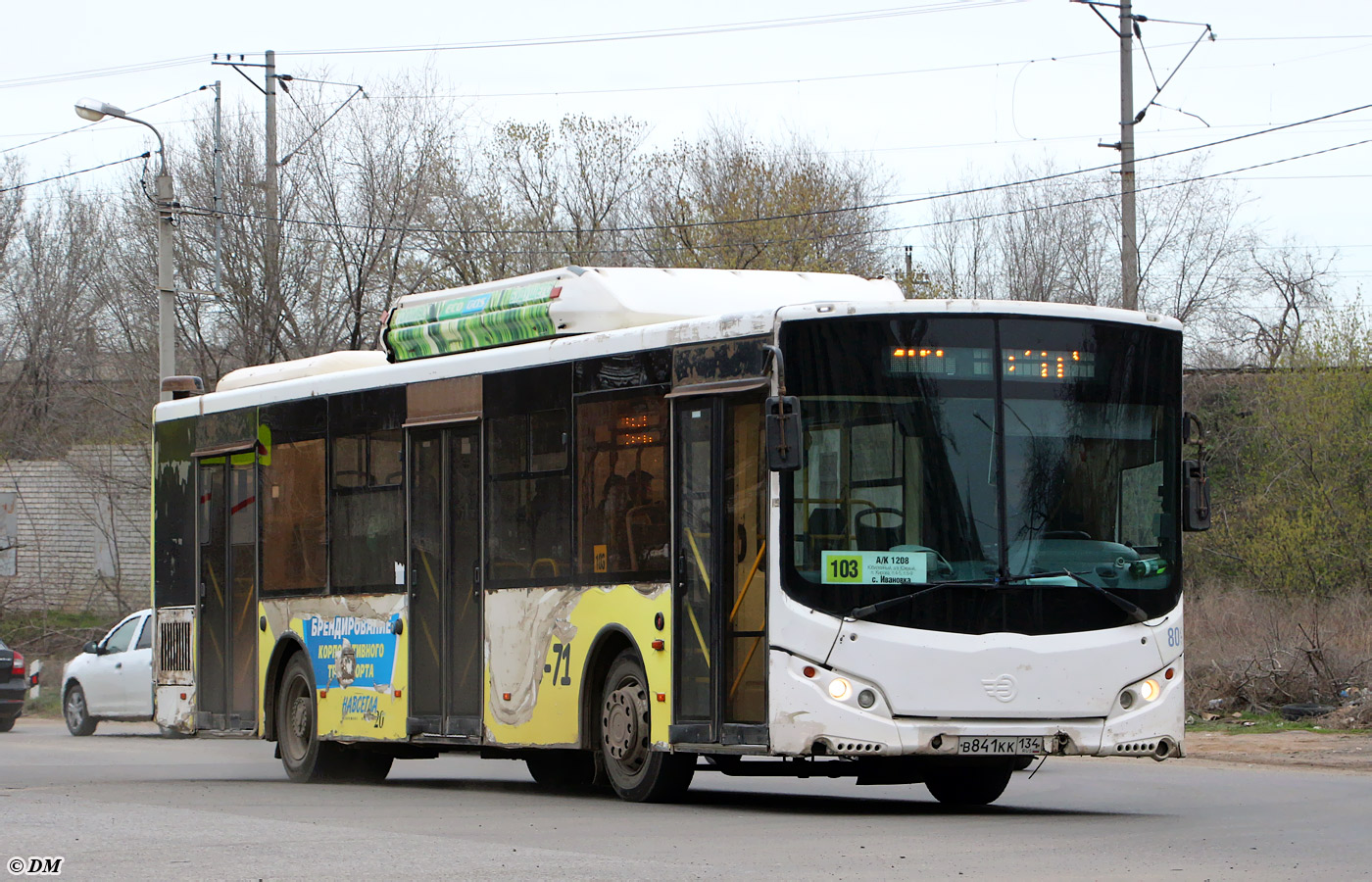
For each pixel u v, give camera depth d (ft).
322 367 65.26
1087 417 46.47
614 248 169.89
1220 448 135.13
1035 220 185.98
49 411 183.83
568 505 52.16
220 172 145.89
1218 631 102.63
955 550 44.83
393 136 151.53
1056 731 44.75
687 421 47.98
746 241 161.99
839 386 45.09
